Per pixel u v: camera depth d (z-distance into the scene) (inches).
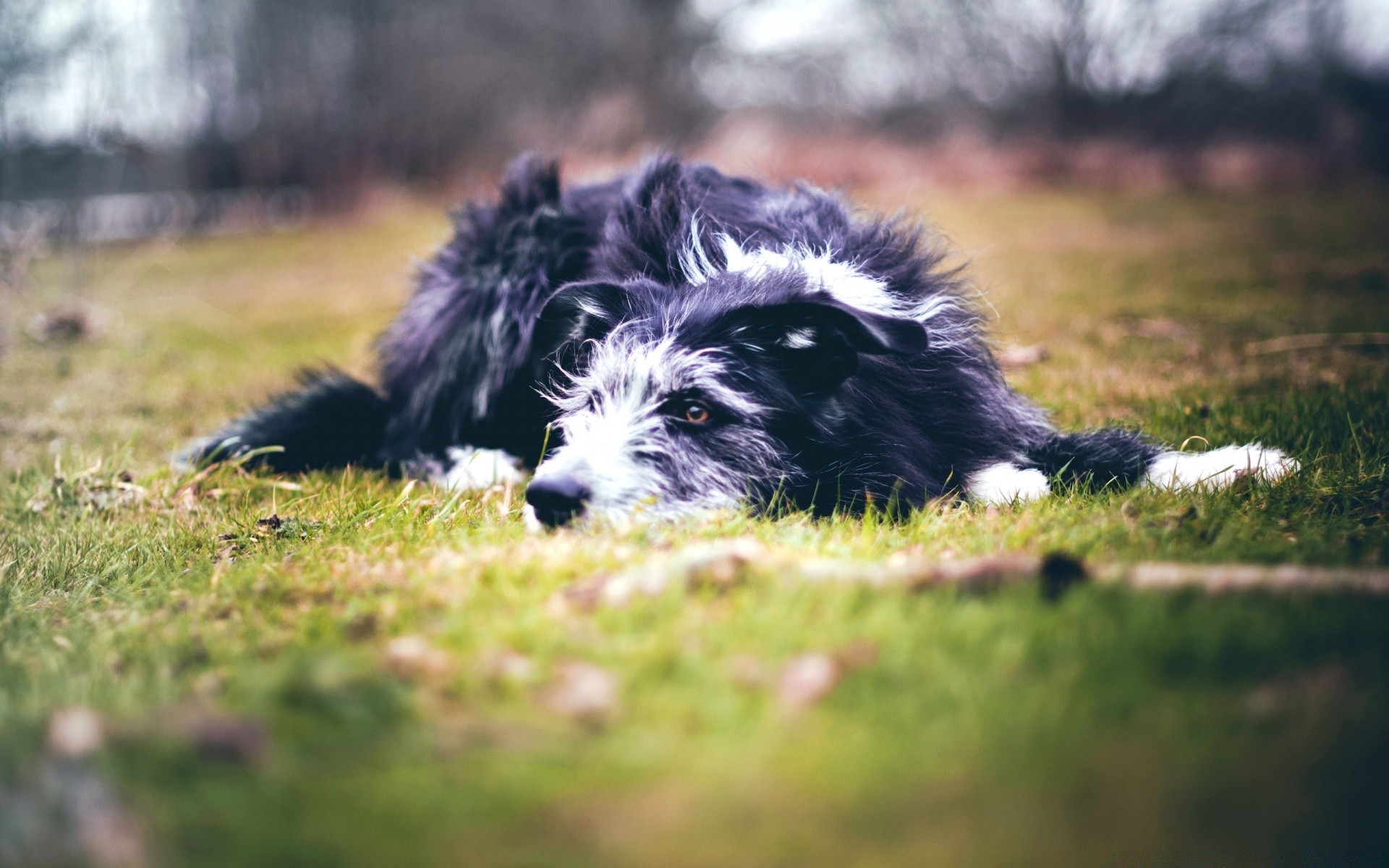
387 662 29.5
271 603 33.5
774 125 206.7
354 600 32.8
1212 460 41.8
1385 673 28.2
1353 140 182.7
